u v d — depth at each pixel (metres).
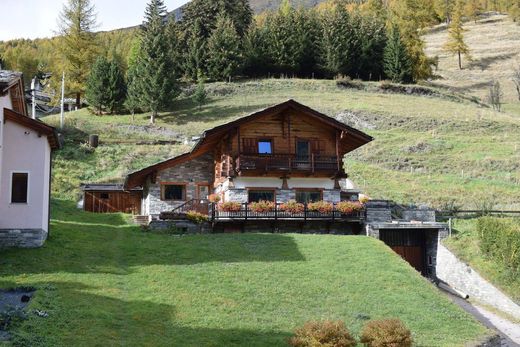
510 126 67.62
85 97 78.31
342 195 38.84
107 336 17.34
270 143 36.19
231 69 88.12
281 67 92.75
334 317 21.59
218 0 103.06
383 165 55.41
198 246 28.38
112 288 21.77
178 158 38.38
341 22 95.06
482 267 31.47
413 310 23.16
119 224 35.66
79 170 51.62
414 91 87.00
